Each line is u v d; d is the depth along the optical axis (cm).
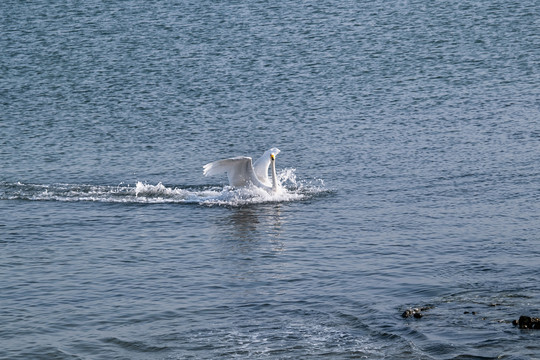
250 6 5997
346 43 5022
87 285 1952
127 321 1750
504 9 5694
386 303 1795
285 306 1805
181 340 1658
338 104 3934
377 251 2133
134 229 2397
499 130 3438
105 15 5912
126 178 2969
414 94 4056
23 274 2028
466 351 1562
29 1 6412
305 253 2144
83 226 2431
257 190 2691
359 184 2816
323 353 1584
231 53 4891
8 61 4897
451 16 5559
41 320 1759
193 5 6103
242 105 3972
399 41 5034
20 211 2589
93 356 1605
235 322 1733
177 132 3591
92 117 3862
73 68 4719
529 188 2666
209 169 2652
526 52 4722
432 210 2481
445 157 3098
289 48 4944
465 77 4319
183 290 1912
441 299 1802
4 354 1611
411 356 1555
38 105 4084
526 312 1711
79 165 3144
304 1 6081
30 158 3247
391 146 3281
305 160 3142
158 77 4488
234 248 2205
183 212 2569
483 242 2167
